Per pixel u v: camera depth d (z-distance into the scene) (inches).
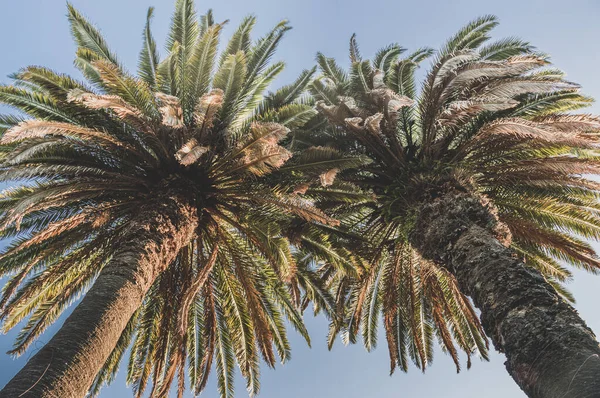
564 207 380.5
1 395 170.9
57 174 326.3
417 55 513.3
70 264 350.3
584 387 166.7
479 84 389.7
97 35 399.5
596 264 362.6
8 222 271.1
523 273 251.0
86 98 272.5
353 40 530.0
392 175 406.9
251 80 422.0
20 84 366.0
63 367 192.2
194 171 363.3
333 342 450.3
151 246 287.3
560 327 206.7
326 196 392.8
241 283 380.2
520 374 204.7
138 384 381.1
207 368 367.6
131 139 355.3
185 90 393.4
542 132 309.1
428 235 329.1
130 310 250.7
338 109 393.4
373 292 499.5
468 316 449.7
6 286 349.4
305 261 469.4
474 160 393.1
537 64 339.0
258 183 378.3
